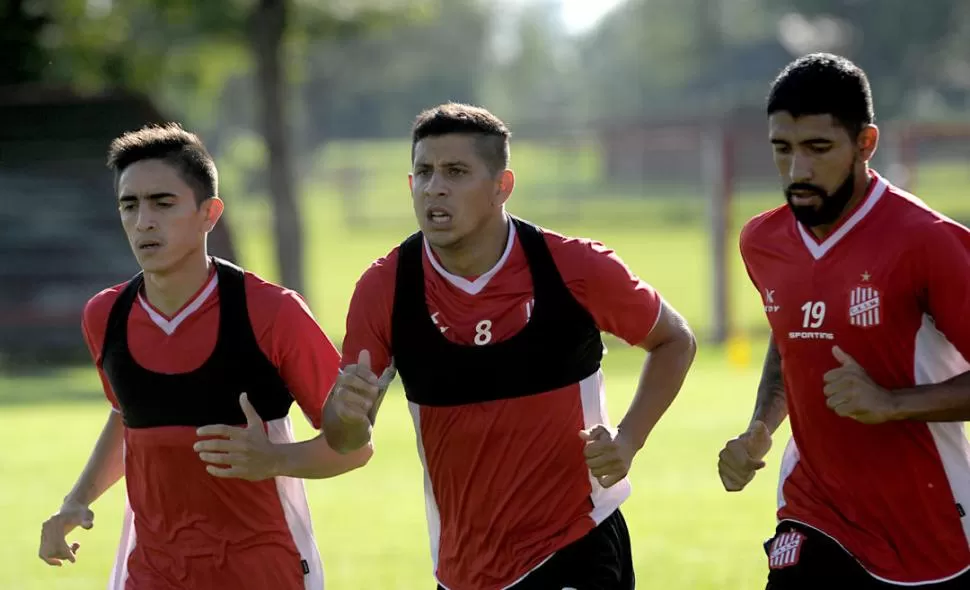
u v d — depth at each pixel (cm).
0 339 6944
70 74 8706
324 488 3378
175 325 1539
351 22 7794
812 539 1534
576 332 1524
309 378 1548
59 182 7162
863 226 1470
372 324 1535
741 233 1588
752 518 2912
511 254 1515
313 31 7781
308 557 1584
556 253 1517
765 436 1573
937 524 1484
